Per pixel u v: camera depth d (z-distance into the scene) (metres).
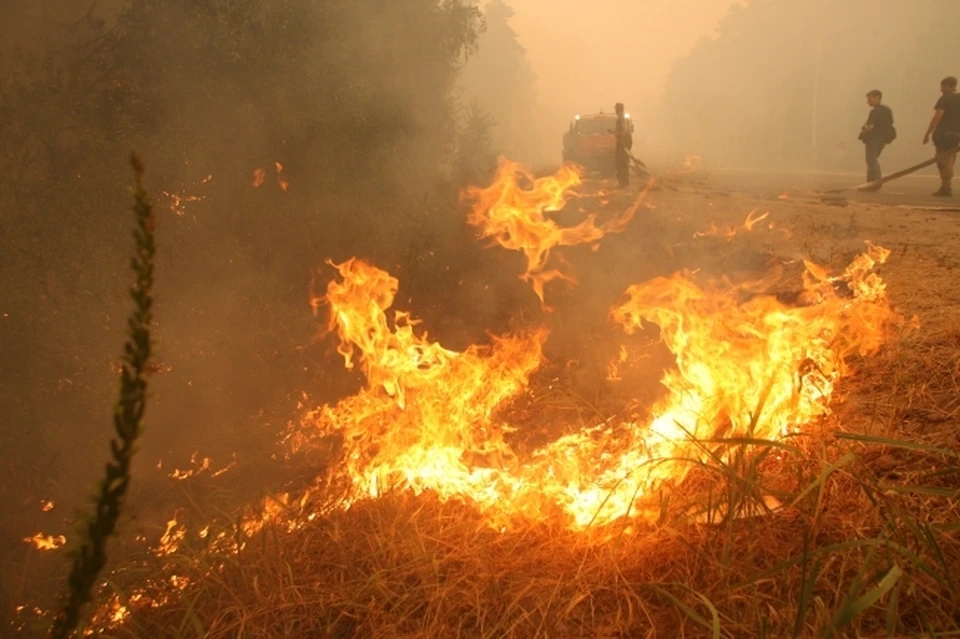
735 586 2.38
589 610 2.48
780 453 3.26
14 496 3.73
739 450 2.86
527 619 2.44
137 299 1.22
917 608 2.29
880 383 3.84
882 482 2.92
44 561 3.35
